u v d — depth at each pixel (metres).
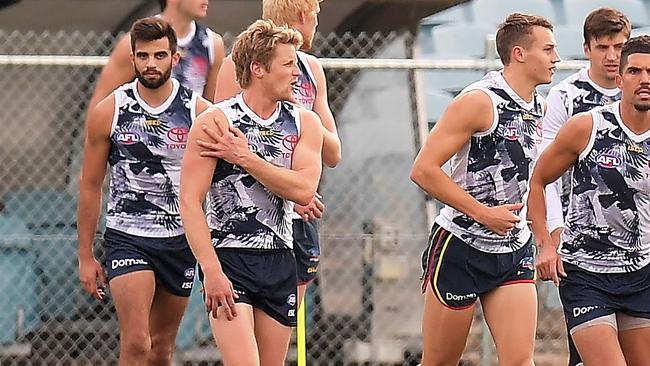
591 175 19.92
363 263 29.34
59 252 28.56
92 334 28.61
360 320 29.19
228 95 21.20
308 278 22.80
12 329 28.14
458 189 19.31
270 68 18.19
